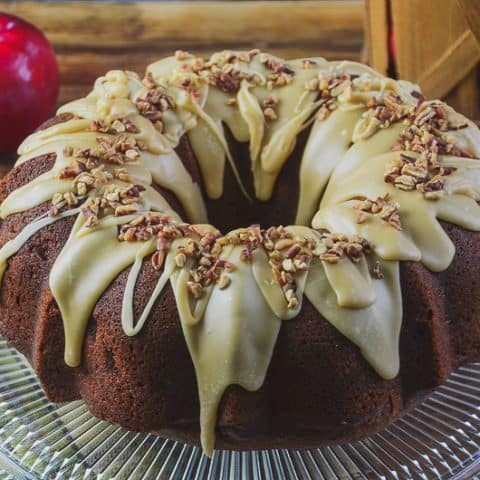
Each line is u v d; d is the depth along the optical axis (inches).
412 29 31.3
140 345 21.3
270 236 22.1
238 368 20.7
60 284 21.8
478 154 25.4
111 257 21.9
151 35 38.5
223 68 28.2
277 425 21.8
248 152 27.9
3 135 32.8
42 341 22.4
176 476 22.0
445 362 22.5
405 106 26.3
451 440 22.8
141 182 24.6
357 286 21.2
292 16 39.3
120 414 21.8
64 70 37.1
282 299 21.1
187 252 21.6
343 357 21.1
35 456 22.5
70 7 38.9
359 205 22.9
